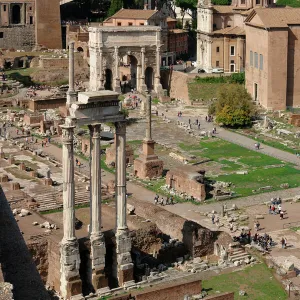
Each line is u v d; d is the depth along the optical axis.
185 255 113.12
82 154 185.25
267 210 143.75
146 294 94.62
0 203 84.62
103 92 96.94
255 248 118.12
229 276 107.38
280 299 100.38
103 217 111.31
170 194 154.38
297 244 124.50
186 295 96.50
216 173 169.62
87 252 99.38
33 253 101.06
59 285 99.88
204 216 140.25
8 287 54.69
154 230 111.38
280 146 194.75
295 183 162.12
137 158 168.12
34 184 150.12
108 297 98.31
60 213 120.75
